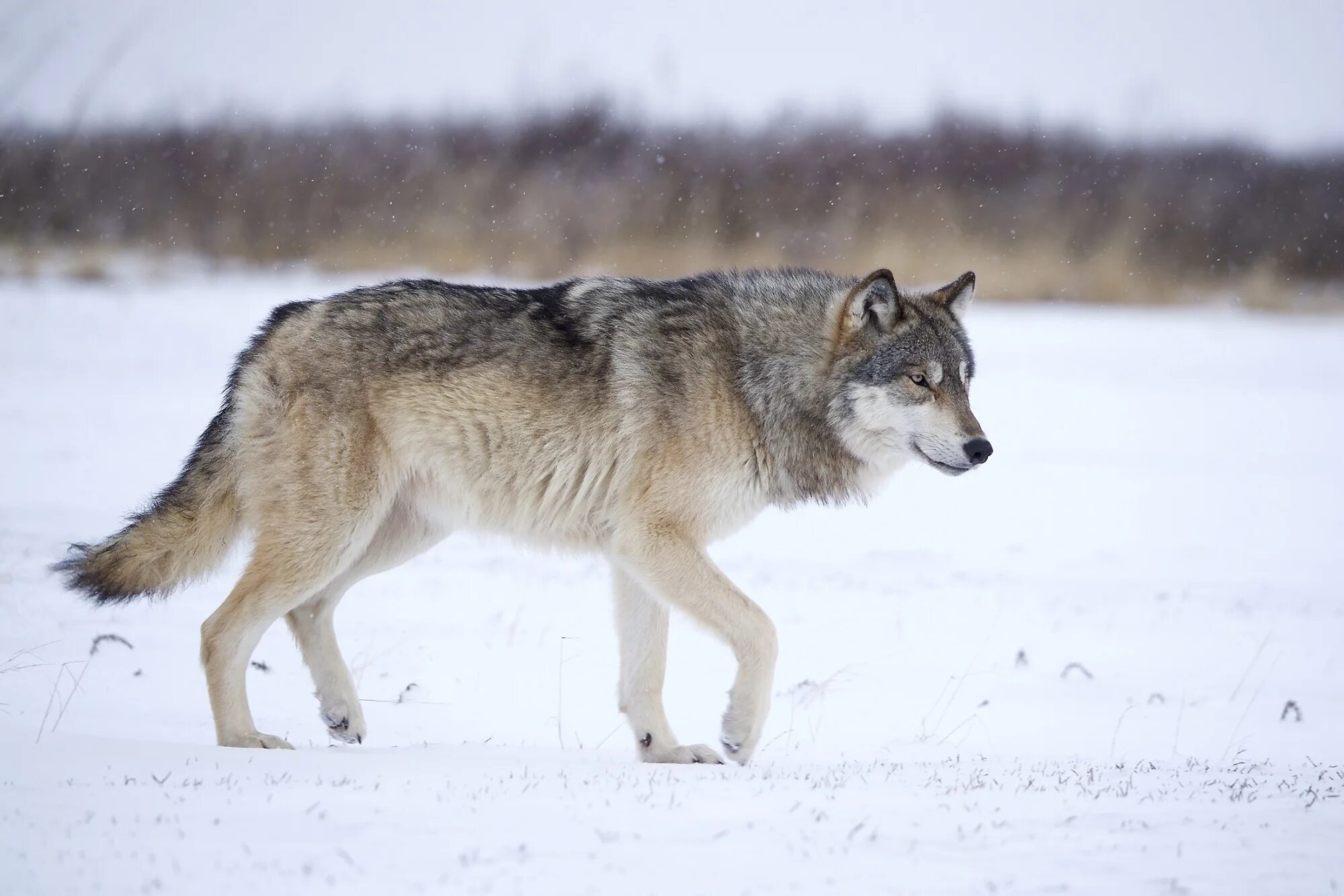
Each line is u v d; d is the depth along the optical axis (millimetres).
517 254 99500
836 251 100812
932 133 124375
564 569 36094
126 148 111000
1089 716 23344
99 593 21453
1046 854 13133
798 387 21953
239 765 16688
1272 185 115562
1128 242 106125
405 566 35812
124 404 56375
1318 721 23062
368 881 11891
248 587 20438
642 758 20469
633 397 21125
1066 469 50344
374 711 22859
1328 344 83062
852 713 23500
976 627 29797
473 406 21188
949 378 22219
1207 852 13250
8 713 20797
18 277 91188
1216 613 31531
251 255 99875
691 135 122312
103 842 12844
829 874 12391
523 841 13188
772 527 42000
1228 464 51469
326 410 20812
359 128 119500
